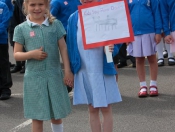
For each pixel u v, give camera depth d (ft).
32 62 14.48
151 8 21.52
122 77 27.32
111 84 14.57
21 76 29.68
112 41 13.96
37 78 14.46
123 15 13.85
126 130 17.58
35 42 14.44
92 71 14.33
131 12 21.77
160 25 21.34
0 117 20.38
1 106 22.30
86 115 19.80
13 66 32.30
